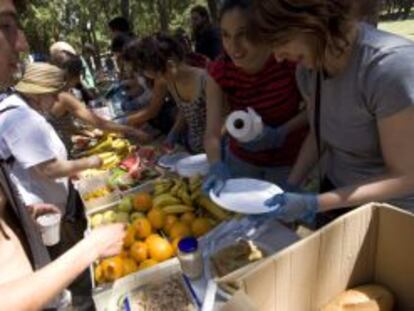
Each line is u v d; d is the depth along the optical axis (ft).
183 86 8.91
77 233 9.11
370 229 3.48
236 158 7.34
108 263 5.43
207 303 4.22
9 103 7.75
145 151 9.93
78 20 56.13
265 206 4.67
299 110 6.97
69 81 12.43
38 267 4.03
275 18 3.53
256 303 3.00
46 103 8.86
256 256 4.98
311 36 3.64
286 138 7.00
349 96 4.25
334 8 3.46
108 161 9.96
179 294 4.93
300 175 5.85
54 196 8.52
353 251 3.47
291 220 5.03
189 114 9.11
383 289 3.52
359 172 4.78
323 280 3.39
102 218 6.85
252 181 5.08
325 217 5.00
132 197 7.07
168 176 8.06
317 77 4.58
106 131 11.21
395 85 3.84
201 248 5.45
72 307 8.20
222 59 7.06
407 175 4.05
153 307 4.81
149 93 14.79
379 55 3.92
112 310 4.93
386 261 3.53
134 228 6.00
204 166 7.01
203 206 6.43
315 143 5.32
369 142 4.49
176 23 58.85
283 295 3.17
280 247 5.13
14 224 3.91
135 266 5.57
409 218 3.26
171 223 6.15
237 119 6.49
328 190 5.31
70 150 11.10
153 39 8.91
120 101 16.25
